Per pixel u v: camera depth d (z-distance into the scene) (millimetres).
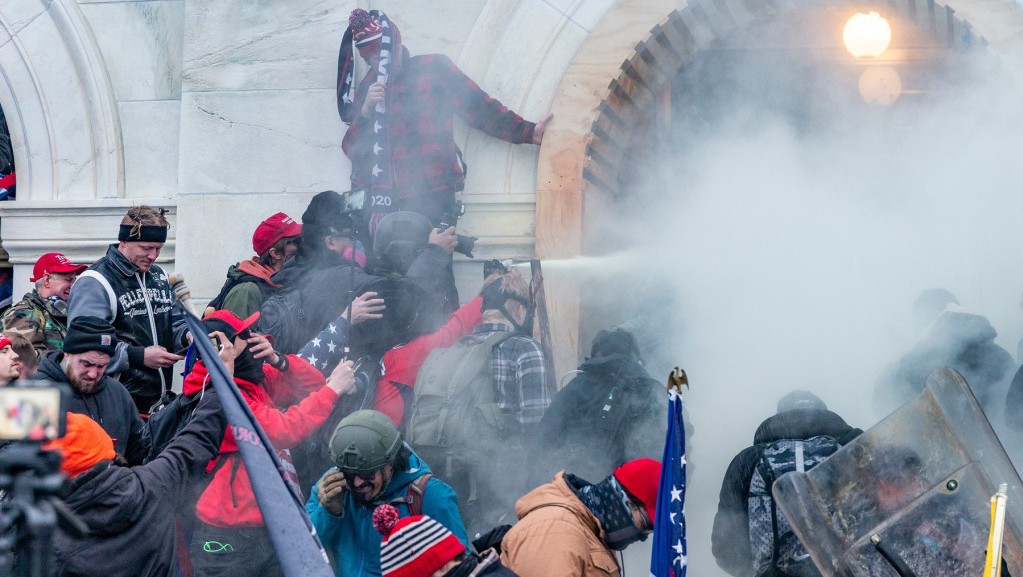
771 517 4684
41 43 7762
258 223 7305
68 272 6625
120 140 7703
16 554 2789
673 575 3945
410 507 4574
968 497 3695
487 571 3758
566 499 4156
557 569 3934
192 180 7375
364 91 7047
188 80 7457
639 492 4078
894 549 3689
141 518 4055
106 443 4039
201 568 4730
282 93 7363
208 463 4578
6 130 7949
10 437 2672
